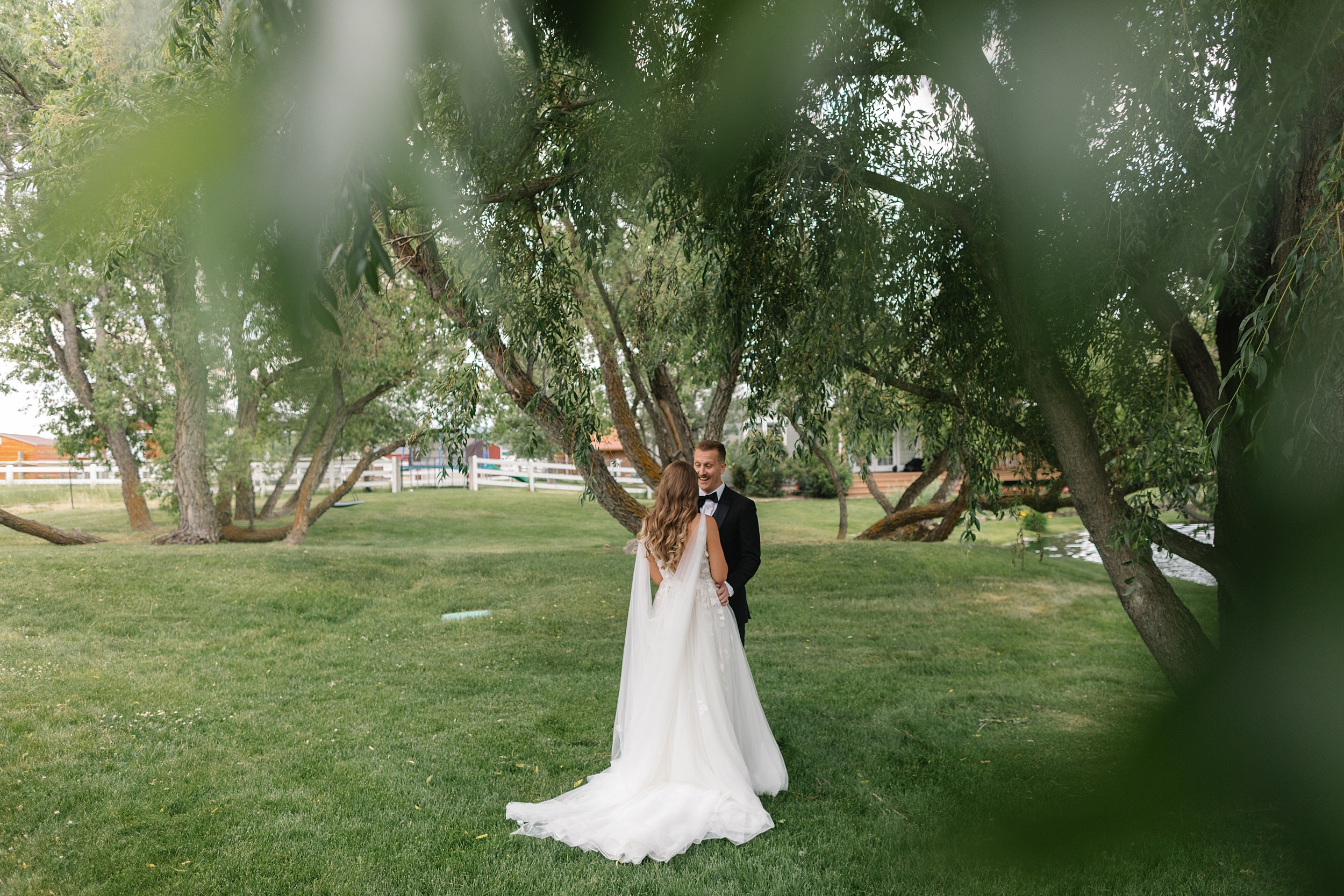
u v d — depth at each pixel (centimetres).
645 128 267
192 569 1080
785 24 99
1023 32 329
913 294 520
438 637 862
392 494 2894
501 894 345
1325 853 325
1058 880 339
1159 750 171
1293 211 354
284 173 38
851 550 1388
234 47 44
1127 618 1004
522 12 47
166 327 675
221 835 395
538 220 496
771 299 508
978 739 539
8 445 3009
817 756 509
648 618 443
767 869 363
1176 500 441
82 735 530
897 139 504
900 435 749
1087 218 415
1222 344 438
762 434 548
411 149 41
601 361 1203
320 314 40
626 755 435
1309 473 317
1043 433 598
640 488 2588
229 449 1686
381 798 440
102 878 354
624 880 355
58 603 900
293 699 628
